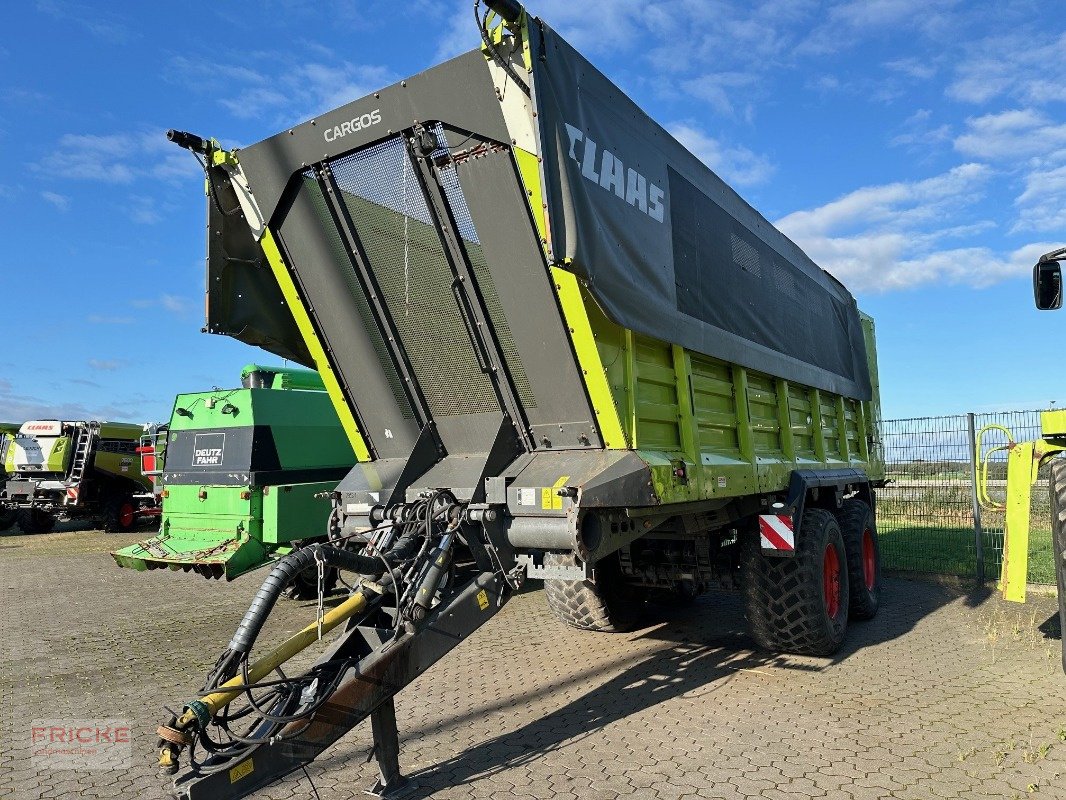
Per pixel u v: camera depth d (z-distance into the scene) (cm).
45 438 1669
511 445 405
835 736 398
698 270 466
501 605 365
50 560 1244
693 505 445
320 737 295
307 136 405
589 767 363
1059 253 518
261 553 787
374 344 444
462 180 375
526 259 368
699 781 345
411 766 368
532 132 336
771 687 484
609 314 355
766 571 529
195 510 830
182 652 613
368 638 332
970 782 340
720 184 522
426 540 348
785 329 608
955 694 466
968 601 768
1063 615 417
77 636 674
